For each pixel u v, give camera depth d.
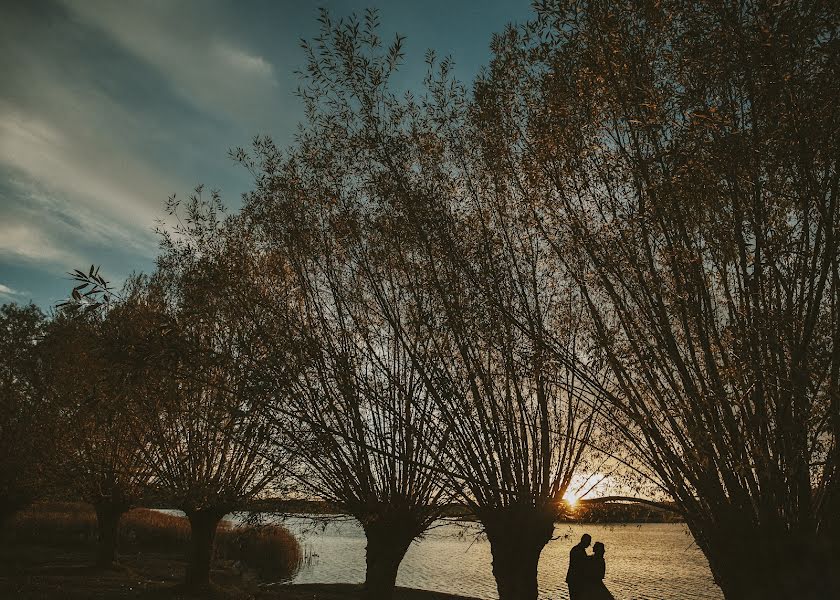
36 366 24.75
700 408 7.59
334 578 32.22
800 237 7.27
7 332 26.28
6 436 25.69
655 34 8.20
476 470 10.32
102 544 25.94
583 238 8.55
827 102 7.00
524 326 9.48
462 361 10.41
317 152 12.16
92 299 7.84
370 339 12.16
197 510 21.12
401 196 10.63
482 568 40.84
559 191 8.70
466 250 10.32
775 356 7.26
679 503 8.01
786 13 6.99
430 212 10.62
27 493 29.47
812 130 6.94
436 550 55.09
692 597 27.30
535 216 9.34
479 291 9.96
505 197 10.52
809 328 6.95
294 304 13.09
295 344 11.23
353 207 11.76
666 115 7.58
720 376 7.45
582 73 8.52
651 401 8.20
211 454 17.58
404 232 10.92
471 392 10.32
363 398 11.93
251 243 14.54
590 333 9.05
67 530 37.44
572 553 13.18
